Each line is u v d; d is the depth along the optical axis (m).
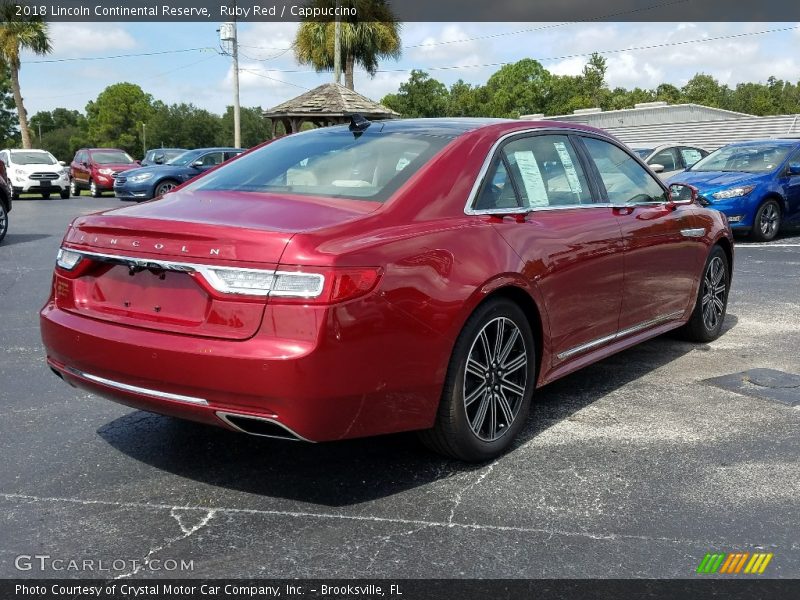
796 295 7.93
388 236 3.24
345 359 2.99
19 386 4.90
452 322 3.35
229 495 3.38
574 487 3.46
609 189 4.77
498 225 3.76
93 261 3.45
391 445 3.95
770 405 4.59
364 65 33.31
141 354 3.14
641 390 4.88
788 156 12.87
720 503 3.32
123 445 3.94
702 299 5.83
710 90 109.69
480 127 4.12
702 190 12.28
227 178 4.04
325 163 3.91
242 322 3.01
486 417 3.72
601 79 102.00
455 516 3.19
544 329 3.96
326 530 3.07
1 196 12.36
